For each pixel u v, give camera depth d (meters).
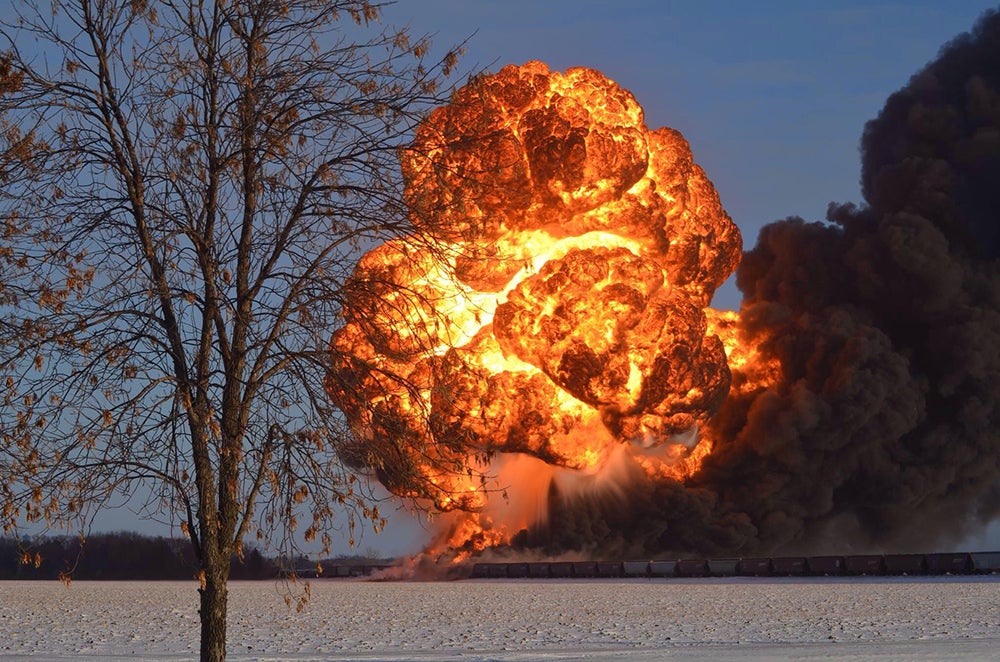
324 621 34.19
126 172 13.02
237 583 64.00
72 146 13.03
